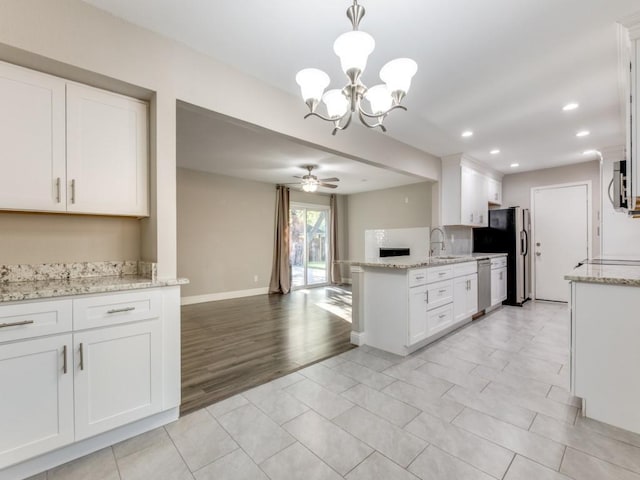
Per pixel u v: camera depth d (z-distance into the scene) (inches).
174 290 74.9
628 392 69.7
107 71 68.2
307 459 61.2
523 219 207.6
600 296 73.2
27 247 72.4
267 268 258.8
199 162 193.0
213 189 225.5
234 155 176.1
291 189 279.9
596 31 75.7
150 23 72.6
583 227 200.5
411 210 273.9
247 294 245.1
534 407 79.7
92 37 66.5
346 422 73.5
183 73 80.3
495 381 94.2
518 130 141.6
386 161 147.9
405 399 83.9
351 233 323.6
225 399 84.9
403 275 114.7
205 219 221.5
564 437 67.4
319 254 310.5
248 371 103.0
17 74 62.9
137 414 68.6
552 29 75.0
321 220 313.0
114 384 65.8
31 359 56.8
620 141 157.0
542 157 187.2
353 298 130.1
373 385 92.1
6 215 70.4
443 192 186.1
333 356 115.6
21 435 55.8
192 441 67.2
